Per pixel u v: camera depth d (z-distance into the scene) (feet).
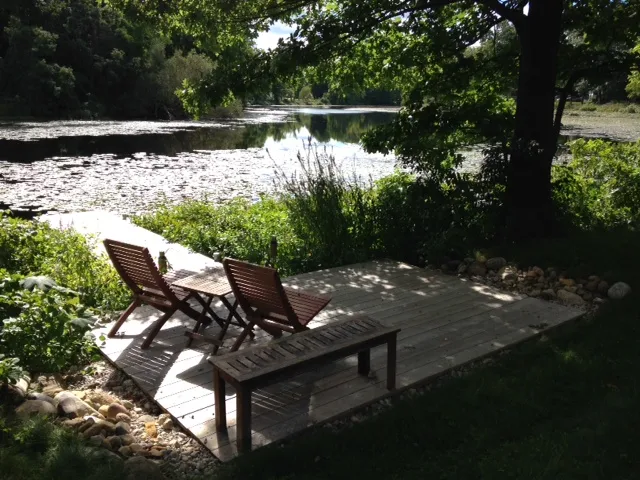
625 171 30.40
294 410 11.28
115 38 153.07
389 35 29.96
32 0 144.25
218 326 15.81
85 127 110.83
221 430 10.48
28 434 9.48
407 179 27.40
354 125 129.39
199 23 28.99
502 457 9.69
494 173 24.18
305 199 25.71
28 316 12.14
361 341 11.18
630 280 18.97
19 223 21.25
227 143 83.35
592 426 10.64
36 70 133.28
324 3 28.53
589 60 26.50
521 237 23.72
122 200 38.78
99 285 18.74
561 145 36.70
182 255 23.43
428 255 22.47
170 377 12.70
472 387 12.12
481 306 17.63
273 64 24.95
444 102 28.27
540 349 14.29
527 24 23.26
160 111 156.97
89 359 13.75
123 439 10.07
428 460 9.78
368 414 11.49
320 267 22.98
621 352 13.98
